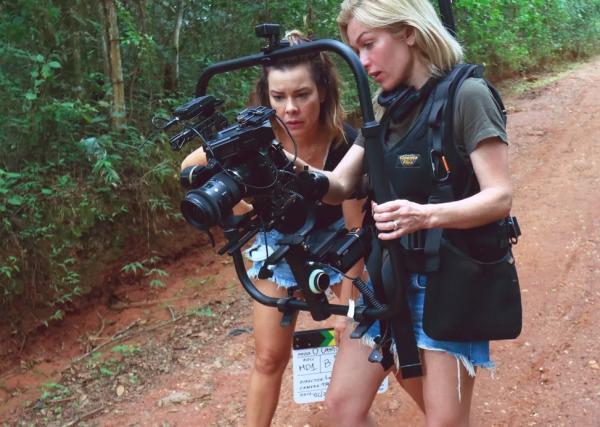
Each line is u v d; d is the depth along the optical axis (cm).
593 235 479
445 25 214
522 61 1188
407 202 175
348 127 253
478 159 179
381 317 183
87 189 424
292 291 202
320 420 311
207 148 174
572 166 634
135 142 464
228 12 599
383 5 186
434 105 184
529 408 308
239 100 553
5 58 413
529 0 1249
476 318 187
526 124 820
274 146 185
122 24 506
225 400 331
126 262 446
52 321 400
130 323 414
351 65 175
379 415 312
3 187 381
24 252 383
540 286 417
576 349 348
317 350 267
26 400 347
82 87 459
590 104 893
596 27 1519
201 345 385
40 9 427
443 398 192
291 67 230
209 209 164
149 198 453
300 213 200
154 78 519
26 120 404
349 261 194
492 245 186
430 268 187
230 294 441
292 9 612
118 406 335
